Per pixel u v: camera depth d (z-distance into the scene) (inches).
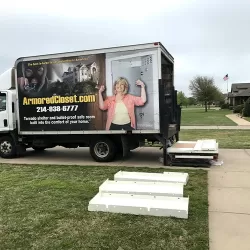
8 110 425.7
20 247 163.0
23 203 231.9
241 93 2849.4
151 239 168.7
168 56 398.6
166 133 357.1
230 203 225.6
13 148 438.9
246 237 171.0
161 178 276.1
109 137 394.3
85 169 348.5
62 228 184.9
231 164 363.9
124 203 213.2
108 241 167.0
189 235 172.9
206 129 839.1
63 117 396.5
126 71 362.3
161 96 350.6
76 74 385.1
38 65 403.5
